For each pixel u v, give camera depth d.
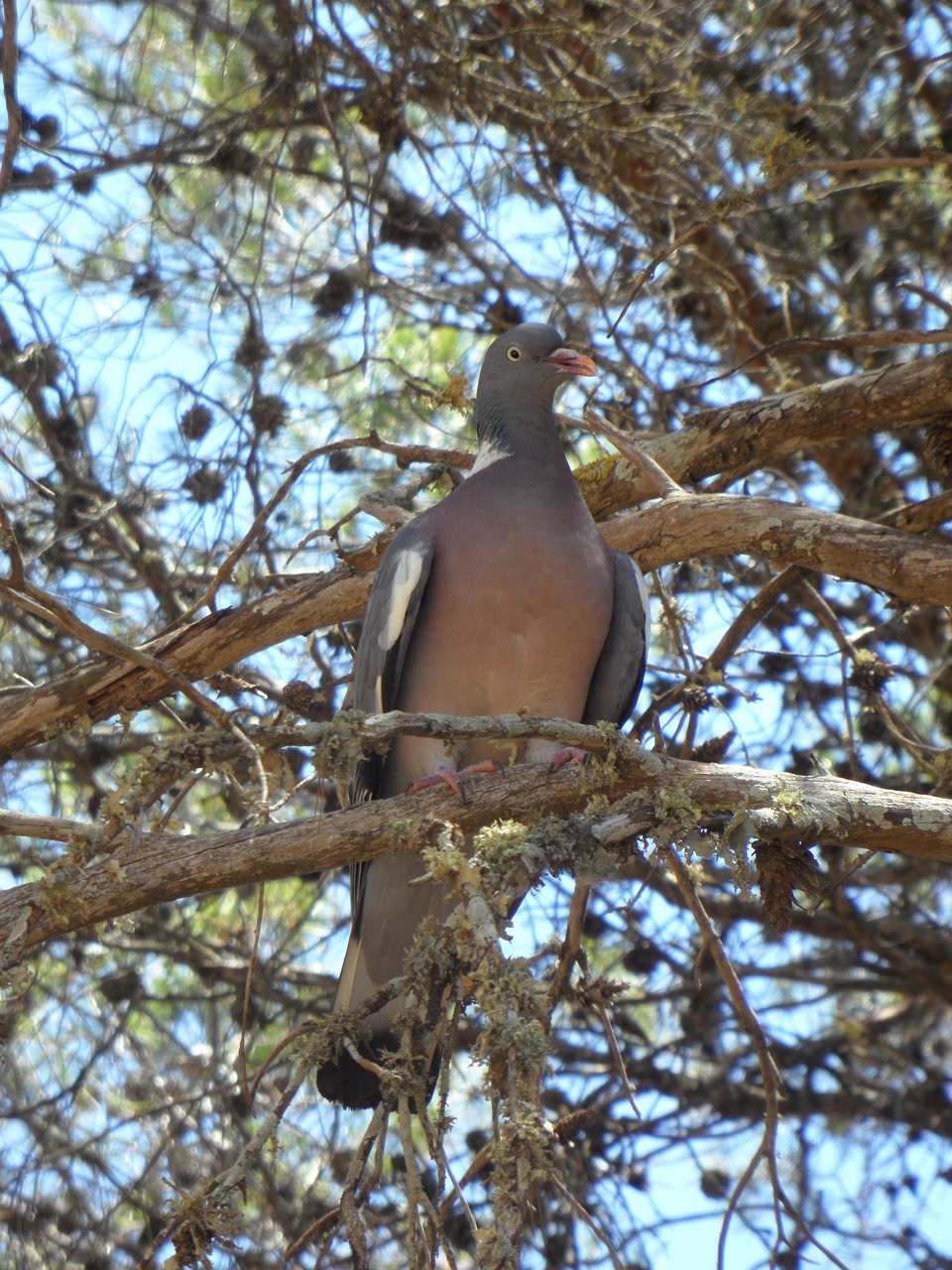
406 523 9.04
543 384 8.83
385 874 8.07
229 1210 5.25
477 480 8.46
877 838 6.82
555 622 8.06
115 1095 11.26
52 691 9.04
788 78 11.63
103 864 6.38
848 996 13.04
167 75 12.08
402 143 11.57
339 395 11.94
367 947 8.27
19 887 6.32
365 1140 5.50
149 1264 5.20
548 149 11.08
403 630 8.12
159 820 5.91
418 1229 5.28
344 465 11.33
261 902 6.77
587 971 7.71
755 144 7.50
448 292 12.44
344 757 5.73
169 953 11.37
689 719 8.95
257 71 11.70
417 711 8.36
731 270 12.09
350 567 9.20
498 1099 5.16
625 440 8.89
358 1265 5.16
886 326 12.28
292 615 9.11
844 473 12.16
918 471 12.15
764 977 12.14
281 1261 9.60
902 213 12.02
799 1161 11.29
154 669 5.96
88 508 10.78
